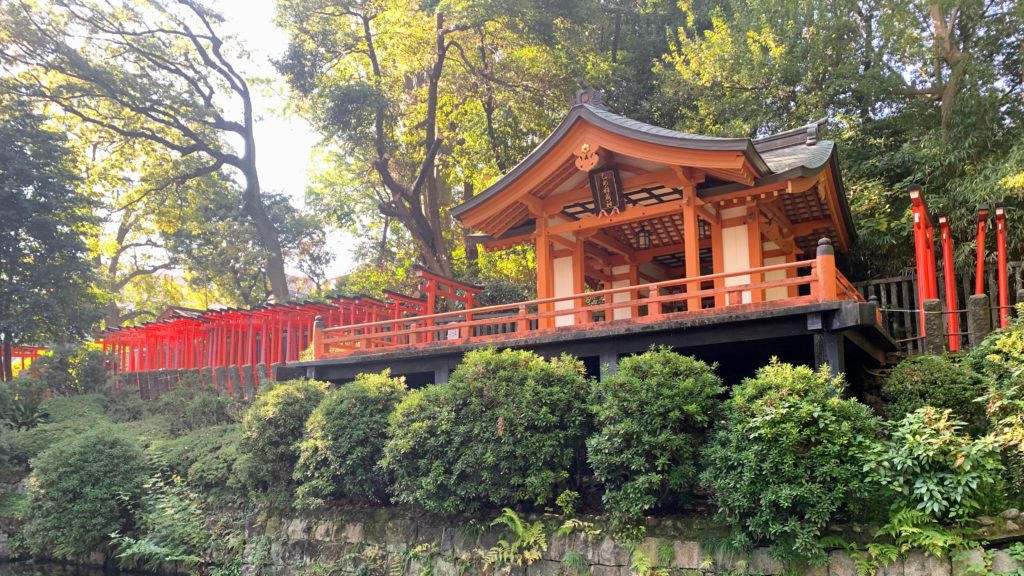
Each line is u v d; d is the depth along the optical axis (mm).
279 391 11836
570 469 9492
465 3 18500
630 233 14508
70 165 24453
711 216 11945
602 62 20891
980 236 11984
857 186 16297
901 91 17688
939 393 8000
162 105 25766
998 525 6883
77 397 19875
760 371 8055
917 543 6789
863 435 7266
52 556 13414
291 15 21062
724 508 7520
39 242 21766
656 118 21547
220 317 20172
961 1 16453
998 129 15406
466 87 21688
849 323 8398
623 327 9883
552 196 12750
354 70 23578
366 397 10688
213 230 30109
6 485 14930
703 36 23188
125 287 37156
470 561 9297
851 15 18422
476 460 9039
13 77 24109
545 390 8875
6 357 21531
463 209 12617
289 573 10984
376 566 10102
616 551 8391
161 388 20016
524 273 22516
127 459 13234
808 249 15445
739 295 9578
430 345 11734
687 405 7922
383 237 29094
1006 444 7035
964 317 13156
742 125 17844
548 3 19750
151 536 11922
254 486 12227
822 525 6992
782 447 7195
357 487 10375
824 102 18094
